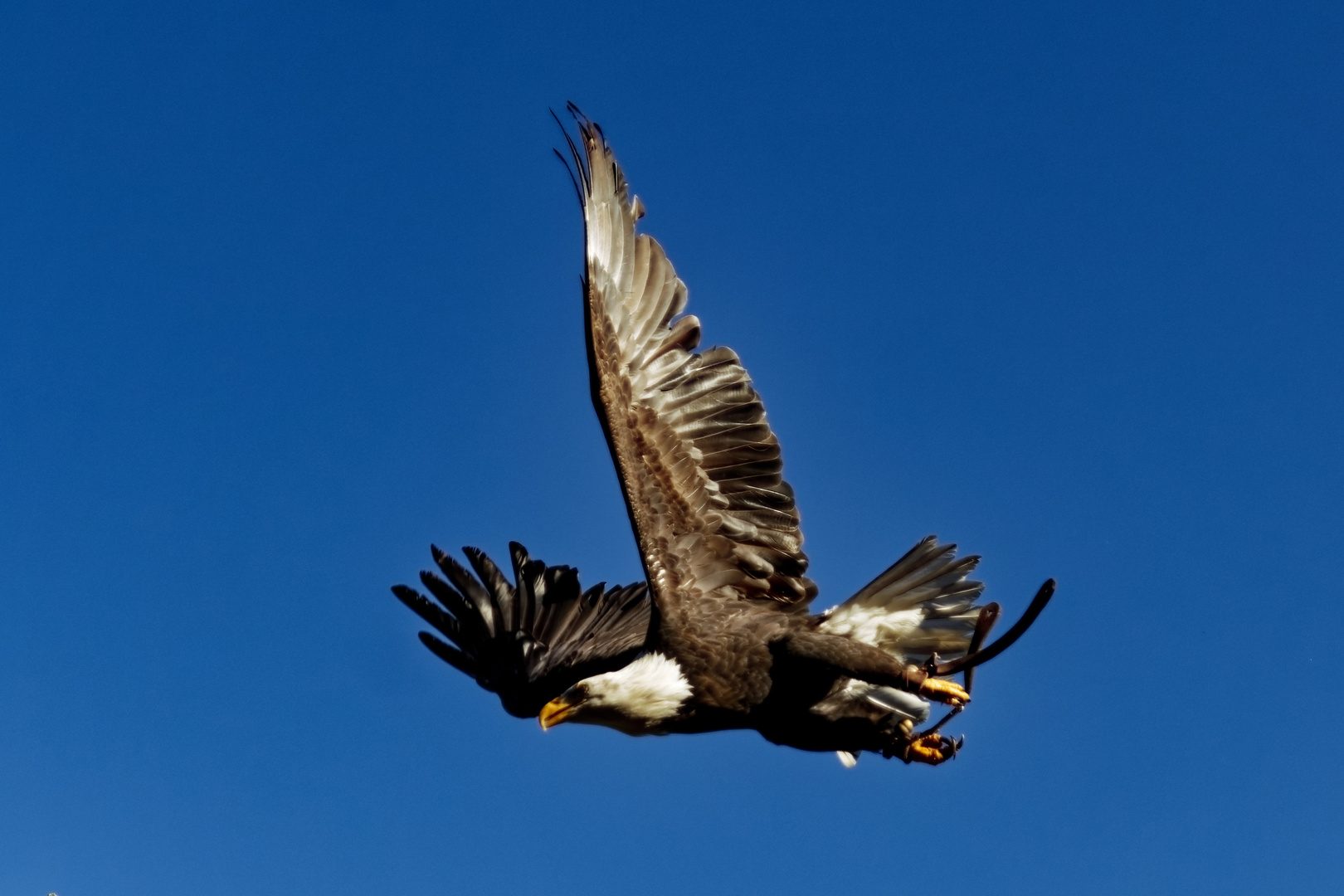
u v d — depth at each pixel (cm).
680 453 1460
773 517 1463
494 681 1623
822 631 1390
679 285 1497
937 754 1376
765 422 1475
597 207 1484
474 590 1656
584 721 1370
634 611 1634
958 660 1311
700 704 1373
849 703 1378
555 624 1638
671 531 1442
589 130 1491
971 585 1381
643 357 1477
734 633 1391
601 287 1468
